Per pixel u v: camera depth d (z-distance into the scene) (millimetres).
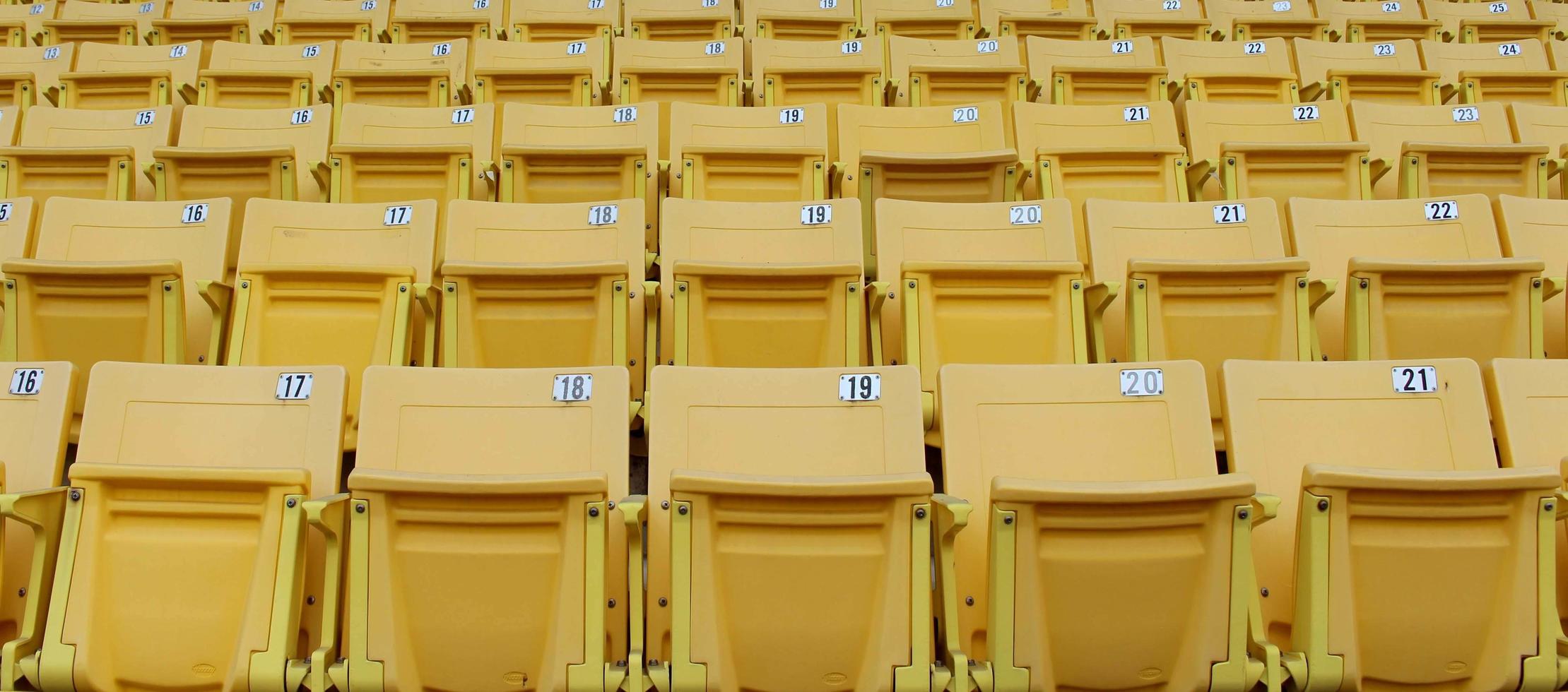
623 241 2025
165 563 1224
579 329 1741
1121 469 1409
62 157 2291
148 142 2621
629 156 2277
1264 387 1479
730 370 1447
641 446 1817
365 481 1146
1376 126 2746
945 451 1406
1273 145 2350
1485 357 1772
